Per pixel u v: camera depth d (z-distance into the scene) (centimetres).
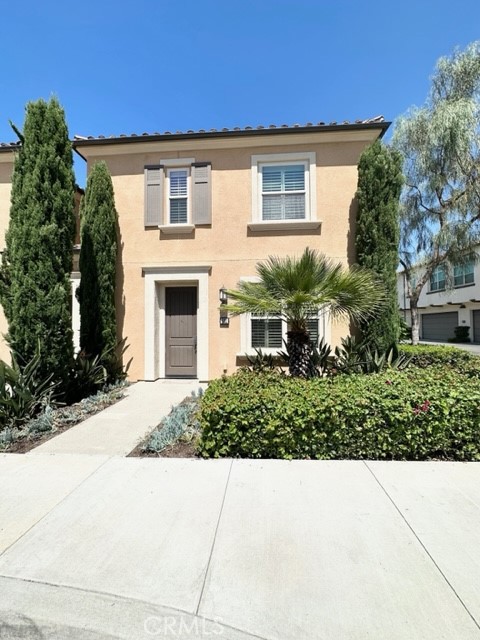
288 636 185
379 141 803
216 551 246
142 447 441
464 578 220
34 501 314
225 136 848
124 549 249
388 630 186
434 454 411
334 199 850
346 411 407
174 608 202
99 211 831
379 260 778
